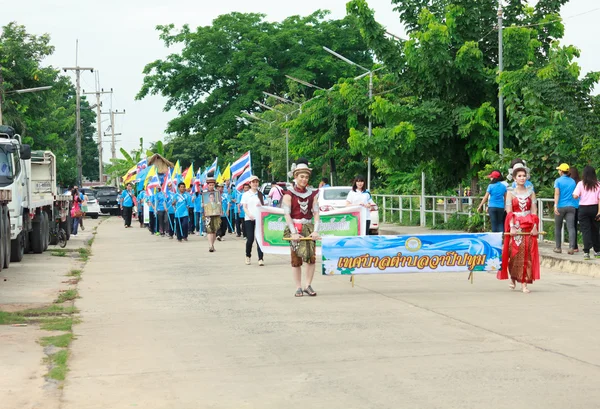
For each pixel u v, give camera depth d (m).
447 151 26.89
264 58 67.88
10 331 9.89
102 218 61.53
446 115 26.28
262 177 68.06
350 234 13.52
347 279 15.21
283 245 14.11
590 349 8.33
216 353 8.47
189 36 69.38
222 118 67.19
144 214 41.03
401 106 26.22
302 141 43.31
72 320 10.73
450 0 27.42
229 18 70.31
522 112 22.92
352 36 68.69
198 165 100.75
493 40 27.22
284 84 67.69
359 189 19.56
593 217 16.44
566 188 17.62
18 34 54.69
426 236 13.48
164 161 56.50
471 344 8.67
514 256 13.09
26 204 21.48
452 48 26.55
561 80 22.50
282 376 7.39
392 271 13.46
